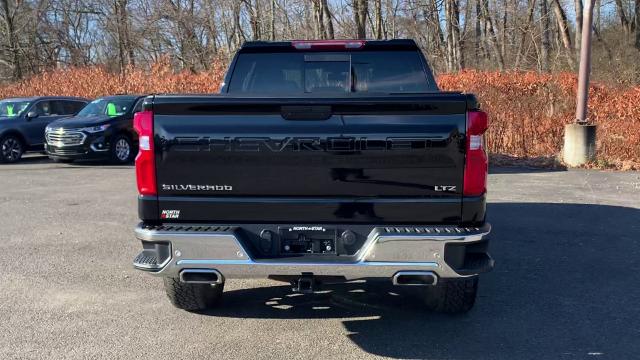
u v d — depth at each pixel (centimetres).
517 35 3331
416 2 3203
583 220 763
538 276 545
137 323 440
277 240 367
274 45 502
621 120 1391
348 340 410
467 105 354
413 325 436
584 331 422
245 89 512
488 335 416
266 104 356
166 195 369
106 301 486
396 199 362
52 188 1045
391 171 359
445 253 353
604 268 567
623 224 741
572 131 1263
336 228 365
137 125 364
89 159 1399
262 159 361
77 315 455
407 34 3378
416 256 353
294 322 444
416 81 503
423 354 387
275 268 356
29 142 1495
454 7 3209
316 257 362
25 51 3597
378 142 356
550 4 3284
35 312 461
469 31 3603
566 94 1527
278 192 364
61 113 1598
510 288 513
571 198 912
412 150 356
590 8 1219
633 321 440
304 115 357
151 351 392
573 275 547
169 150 362
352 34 2836
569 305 473
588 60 1241
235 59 511
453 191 360
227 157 361
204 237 358
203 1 3331
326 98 355
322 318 452
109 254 621
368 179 360
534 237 680
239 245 357
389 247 353
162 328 431
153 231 362
